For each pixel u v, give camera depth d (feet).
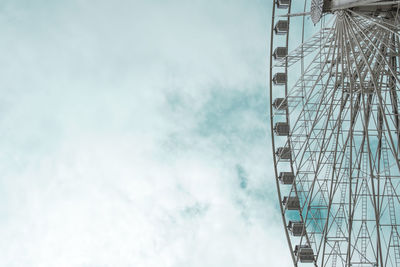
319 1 89.81
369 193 96.02
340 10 88.33
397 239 91.45
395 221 92.38
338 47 90.84
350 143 86.58
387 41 89.76
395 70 93.91
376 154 98.63
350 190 87.25
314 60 97.45
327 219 94.02
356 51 95.25
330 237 98.32
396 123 97.76
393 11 86.48
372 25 89.51
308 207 101.81
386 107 96.22
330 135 100.22
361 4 77.66
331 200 92.73
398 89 93.30
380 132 97.60
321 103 96.17
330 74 94.32
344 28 88.48
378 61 86.48
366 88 95.25
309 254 100.68
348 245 89.20
